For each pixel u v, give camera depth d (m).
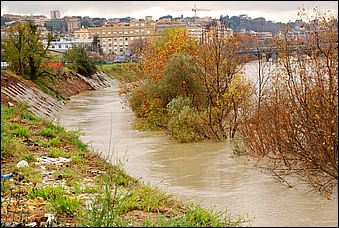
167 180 13.79
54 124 21.03
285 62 15.50
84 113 32.44
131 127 25.14
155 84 26.02
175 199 11.37
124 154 17.75
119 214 8.66
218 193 12.27
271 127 15.11
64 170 13.12
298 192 12.12
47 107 33.12
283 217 10.19
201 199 11.72
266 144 15.59
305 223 9.74
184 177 14.12
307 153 13.17
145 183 13.33
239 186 12.91
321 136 12.45
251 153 16.45
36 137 17.23
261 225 9.57
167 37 43.56
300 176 13.52
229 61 22.17
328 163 12.48
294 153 13.64
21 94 30.84
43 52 39.81
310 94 13.06
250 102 20.97
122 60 81.38
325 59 13.44
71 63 56.56
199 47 26.44
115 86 62.38
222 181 13.52
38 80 39.81
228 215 10.19
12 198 9.98
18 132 17.05
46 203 9.62
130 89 33.16
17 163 13.20
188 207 10.41
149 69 30.08
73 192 10.67
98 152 17.92
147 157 17.19
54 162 14.02
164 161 16.45
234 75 23.50
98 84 58.12
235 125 19.94
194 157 17.02
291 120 14.12
